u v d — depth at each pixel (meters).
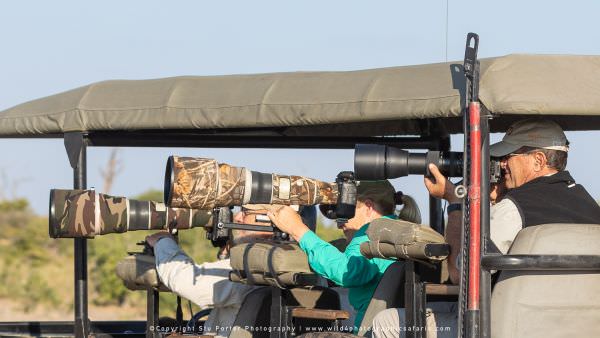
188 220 23.22
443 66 19.91
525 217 19.39
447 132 26.31
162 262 24.03
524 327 18.41
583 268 18.28
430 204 27.50
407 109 19.59
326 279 24.88
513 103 17.97
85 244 24.59
